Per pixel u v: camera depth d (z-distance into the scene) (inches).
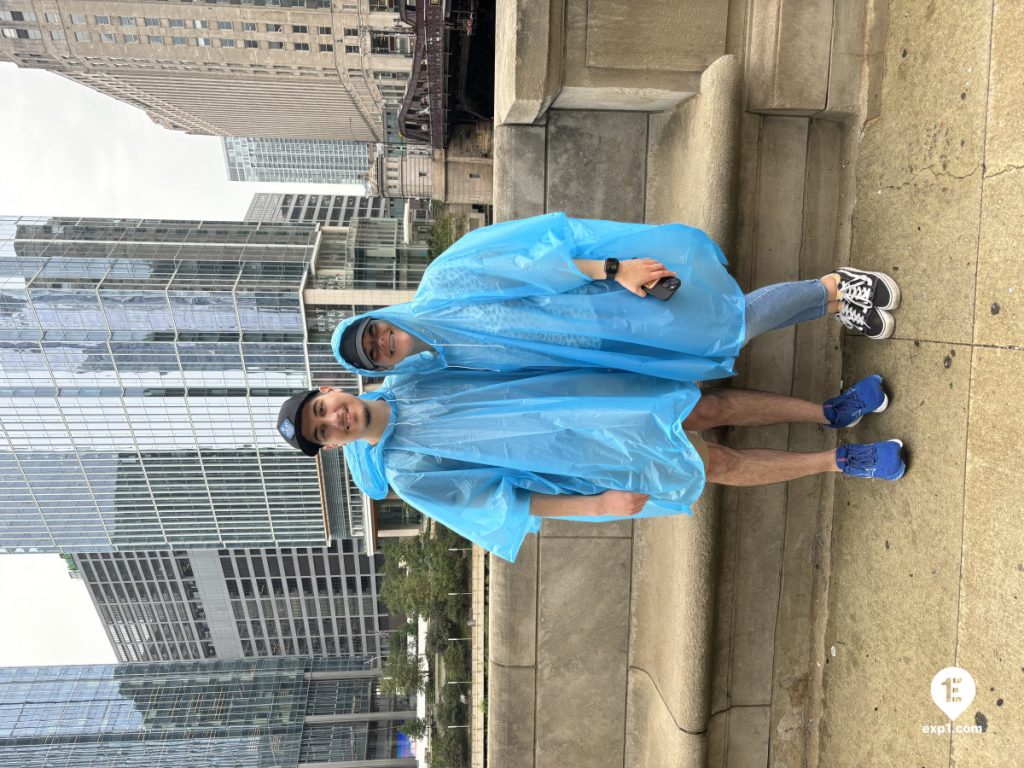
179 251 1264.8
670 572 125.0
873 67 110.7
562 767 140.6
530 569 137.1
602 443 93.7
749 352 123.0
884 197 107.7
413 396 102.9
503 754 140.5
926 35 97.8
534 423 94.7
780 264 122.0
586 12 113.7
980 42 87.3
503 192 129.9
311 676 2357.3
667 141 128.0
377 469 104.1
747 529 124.9
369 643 2320.4
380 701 2273.6
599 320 95.9
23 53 1600.6
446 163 1023.6
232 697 2230.6
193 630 2321.6
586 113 128.5
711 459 103.1
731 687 127.6
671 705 123.9
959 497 90.1
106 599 2237.9
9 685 2362.2
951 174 92.5
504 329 98.3
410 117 911.0
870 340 109.4
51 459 1558.8
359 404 96.9
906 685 100.3
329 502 1695.4
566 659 139.0
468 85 702.5
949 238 92.7
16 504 1649.9
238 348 1342.3
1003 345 83.0
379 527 1350.9
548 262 95.4
